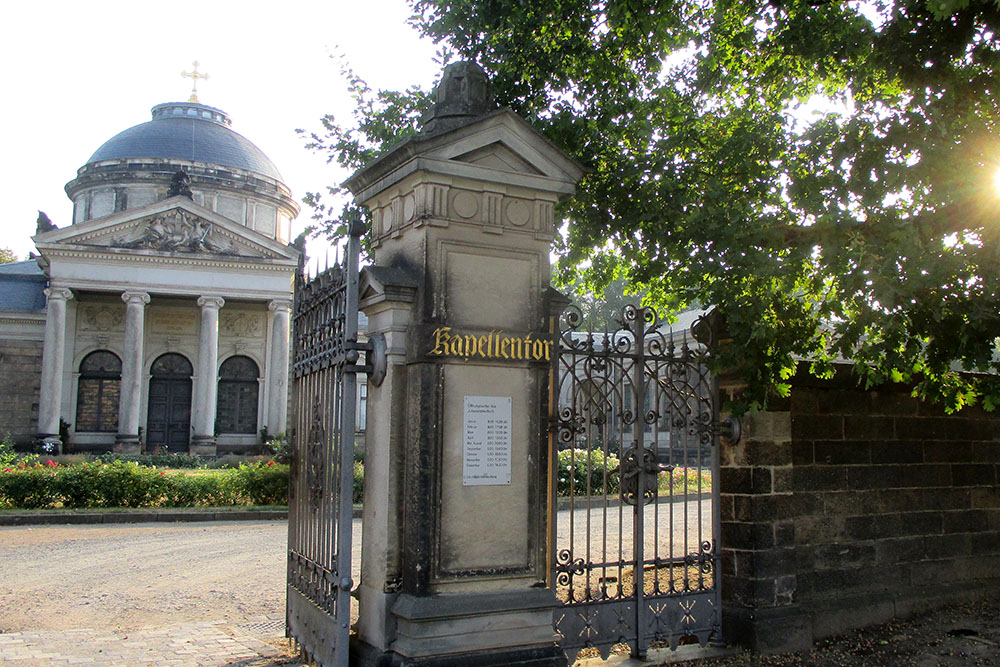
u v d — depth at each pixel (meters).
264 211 56.78
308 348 7.53
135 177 53.28
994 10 6.96
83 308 46.41
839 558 8.33
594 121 9.09
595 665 7.02
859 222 7.14
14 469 20.06
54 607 10.11
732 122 9.54
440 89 6.83
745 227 7.14
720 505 7.86
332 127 11.23
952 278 6.43
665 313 9.53
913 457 9.05
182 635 8.23
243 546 15.23
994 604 9.13
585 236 9.38
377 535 6.19
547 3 8.90
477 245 6.31
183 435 46.84
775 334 7.08
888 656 7.49
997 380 7.52
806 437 8.20
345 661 5.95
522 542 6.28
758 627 7.43
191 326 47.66
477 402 6.19
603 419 7.02
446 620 5.88
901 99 8.27
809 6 8.51
